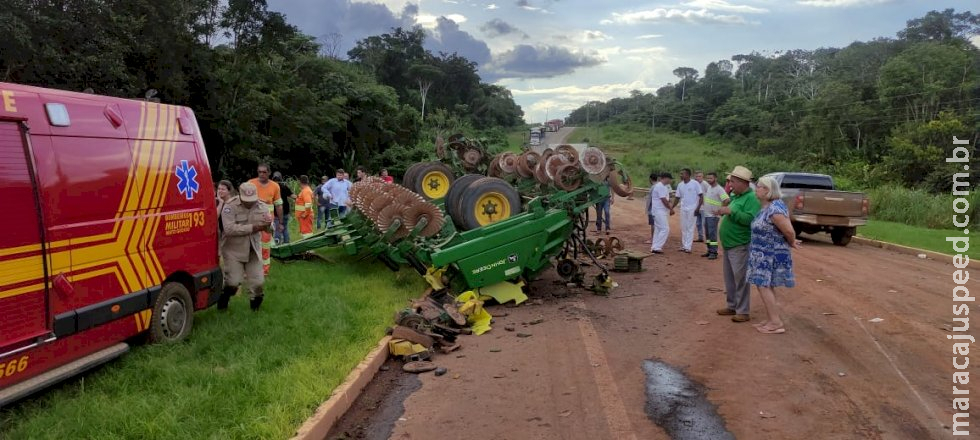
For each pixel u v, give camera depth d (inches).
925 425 190.9
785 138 2736.2
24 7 680.4
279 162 1454.2
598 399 216.4
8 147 190.1
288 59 1428.4
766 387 224.2
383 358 261.7
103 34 780.0
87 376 219.6
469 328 307.7
